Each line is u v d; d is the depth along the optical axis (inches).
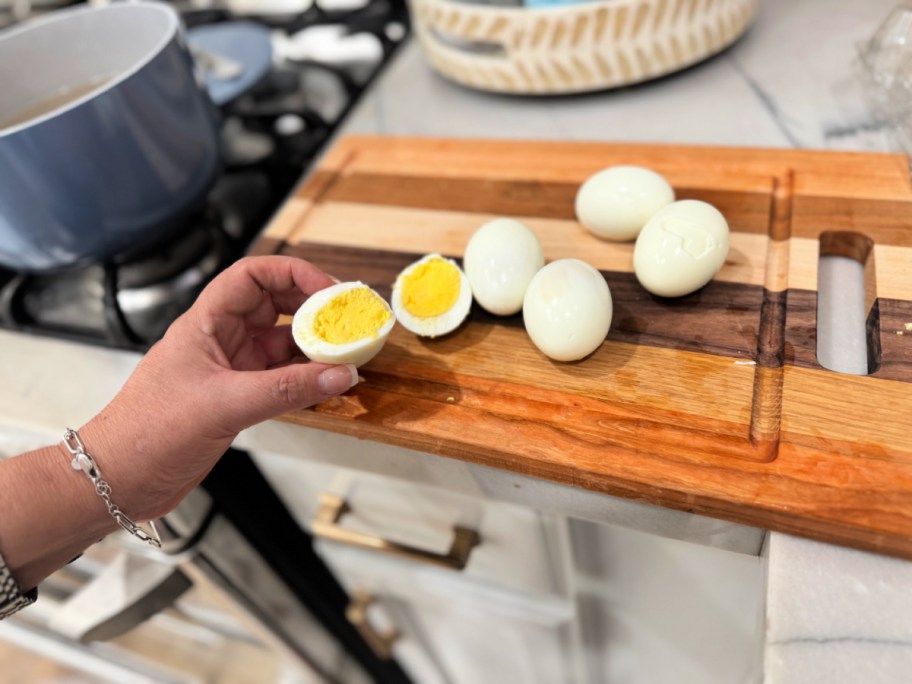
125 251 26.5
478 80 31.2
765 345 20.1
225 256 28.5
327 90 36.4
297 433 22.3
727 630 24.7
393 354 21.8
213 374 17.9
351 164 29.8
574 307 19.3
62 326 26.8
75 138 22.3
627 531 23.0
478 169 28.0
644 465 17.8
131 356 24.8
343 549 32.0
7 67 27.2
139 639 40.6
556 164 27.3
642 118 29.4
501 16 28.2
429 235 25.6
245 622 31.8
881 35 25.2
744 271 21.9
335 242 26.1
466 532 26.6
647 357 20.2
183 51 25.7
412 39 39.2
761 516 16.8
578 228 24.6
